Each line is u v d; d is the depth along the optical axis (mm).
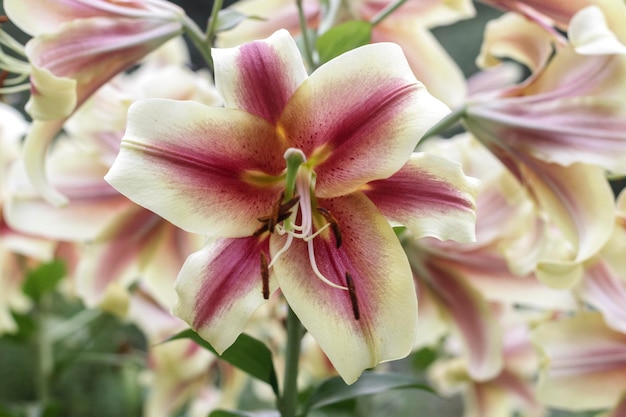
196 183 529
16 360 1440
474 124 730
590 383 787
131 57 688
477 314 822
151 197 516
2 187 919
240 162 543
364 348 540
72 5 665
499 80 967
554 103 696
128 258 853
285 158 536
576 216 695
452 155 833
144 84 872
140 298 925
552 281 690
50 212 852
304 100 534
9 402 1438
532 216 759
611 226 682
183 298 539
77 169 854
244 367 693
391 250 548
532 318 902
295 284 550
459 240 537
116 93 787
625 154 671
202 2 1489
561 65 695
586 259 688
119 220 841
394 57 526
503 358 937
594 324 784
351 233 557
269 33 845
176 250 843
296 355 693
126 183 511
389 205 556
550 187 707
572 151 684
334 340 541
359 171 540
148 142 517
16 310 1070
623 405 786
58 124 689
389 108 525
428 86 850
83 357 1075
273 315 902
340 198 561
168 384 924
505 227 790
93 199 853
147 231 844
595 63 679
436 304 842
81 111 784
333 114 535
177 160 523
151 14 692
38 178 696
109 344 1363
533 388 948
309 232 544
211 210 537
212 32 708
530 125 702
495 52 806
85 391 1414
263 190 556
